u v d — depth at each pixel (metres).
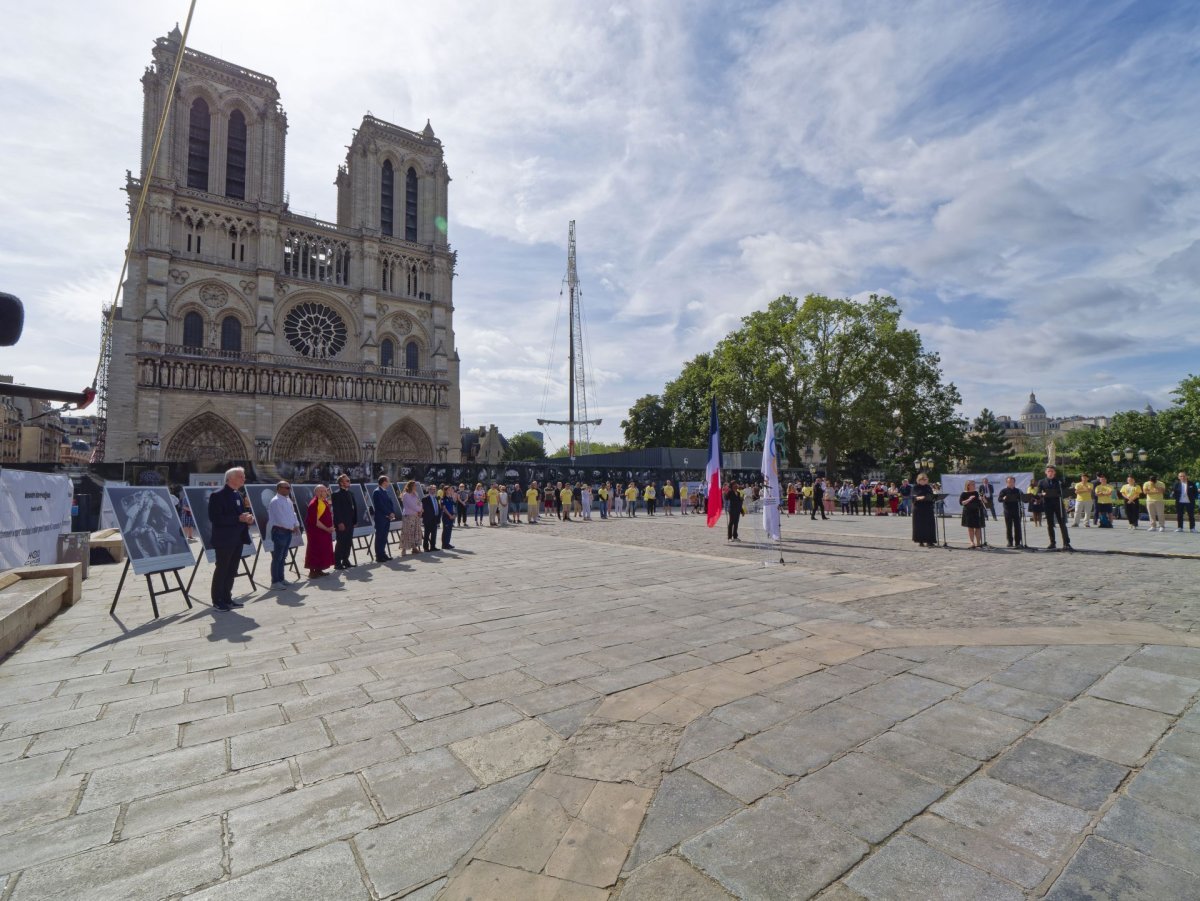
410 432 59.88
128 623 7.36
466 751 3.60
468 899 2.29
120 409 45.19
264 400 50.03
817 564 11.87
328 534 11.22
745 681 4.76
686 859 2.54
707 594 8.57
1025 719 3.94
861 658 5.33
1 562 9.22
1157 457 50.34
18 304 3.56
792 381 48.81
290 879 2.44
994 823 2.77
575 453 82.06
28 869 2.51
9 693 4.73
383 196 62.47
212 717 4.19
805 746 3.60
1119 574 10.11
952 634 6.07
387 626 6.85
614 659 5.41
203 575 11.90
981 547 14.76
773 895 2.30
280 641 6.27
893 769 3.30
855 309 47.12
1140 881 2.34
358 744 3.72
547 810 2.93
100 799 3.09
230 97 52.50
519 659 5.45
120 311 45.84
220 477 26.92
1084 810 2.87
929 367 51.44
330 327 56.41
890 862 2.50
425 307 62.50
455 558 13.59
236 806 3.01
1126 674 4.72
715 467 16.22
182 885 2.41
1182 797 2.94
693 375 66.56
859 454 63.78
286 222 54.50
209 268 49.72
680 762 3.41
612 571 11.02
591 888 2.36
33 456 63.94
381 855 2.59
